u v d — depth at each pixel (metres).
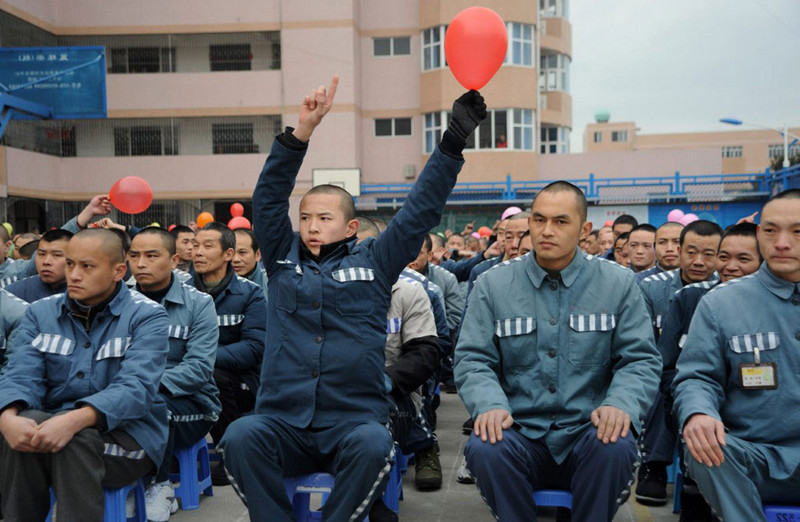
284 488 3.09
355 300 3.24
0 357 3.94
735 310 3.20
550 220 3.21
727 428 3.23
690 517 3.96
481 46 3.07
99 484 3.27
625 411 3.01
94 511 3.25
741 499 2.96
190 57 25.48
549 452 3.24
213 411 4.43
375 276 3.30
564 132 30.92
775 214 3.12
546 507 4.40
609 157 25.92
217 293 5.25
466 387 3.29
